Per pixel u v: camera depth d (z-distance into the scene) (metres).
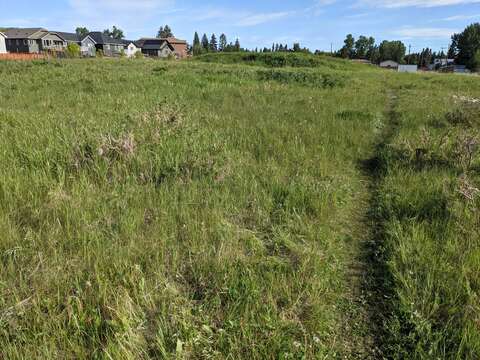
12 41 65.81
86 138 5.12
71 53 43.75
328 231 3.66
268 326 2.37
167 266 2.94
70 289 2.58
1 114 6.80
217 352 2.18
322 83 15.98
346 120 8.33
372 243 3.50
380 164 5.75
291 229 3.62
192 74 16.23
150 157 4.82
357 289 2.90
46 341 2.17
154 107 7.32
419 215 3.90
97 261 2.83
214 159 4.95
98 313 2.39
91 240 3.11
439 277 2.83
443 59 105.12
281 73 17.42
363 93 13.70
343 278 3.03
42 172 4.32
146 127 5.93
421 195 4.36
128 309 2.38
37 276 2.67
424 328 2.40
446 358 2.19
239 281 2.76
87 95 10.17
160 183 4.44
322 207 4.00
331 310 2.66
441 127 8.00
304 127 7.38
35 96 10.03
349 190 4.73
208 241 3.27
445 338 2.31
